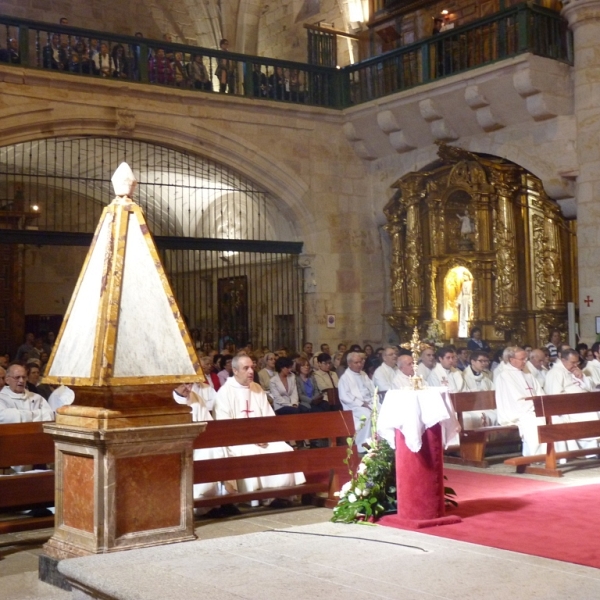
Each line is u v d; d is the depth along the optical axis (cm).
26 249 2231
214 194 2095
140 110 1662
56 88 1591
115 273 500
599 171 1506
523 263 1688
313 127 1862
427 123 1761
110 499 486
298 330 1911
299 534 584
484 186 1689
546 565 501
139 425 492
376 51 2008
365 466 681
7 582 551
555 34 1588
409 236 1825
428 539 570
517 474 934
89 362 489
